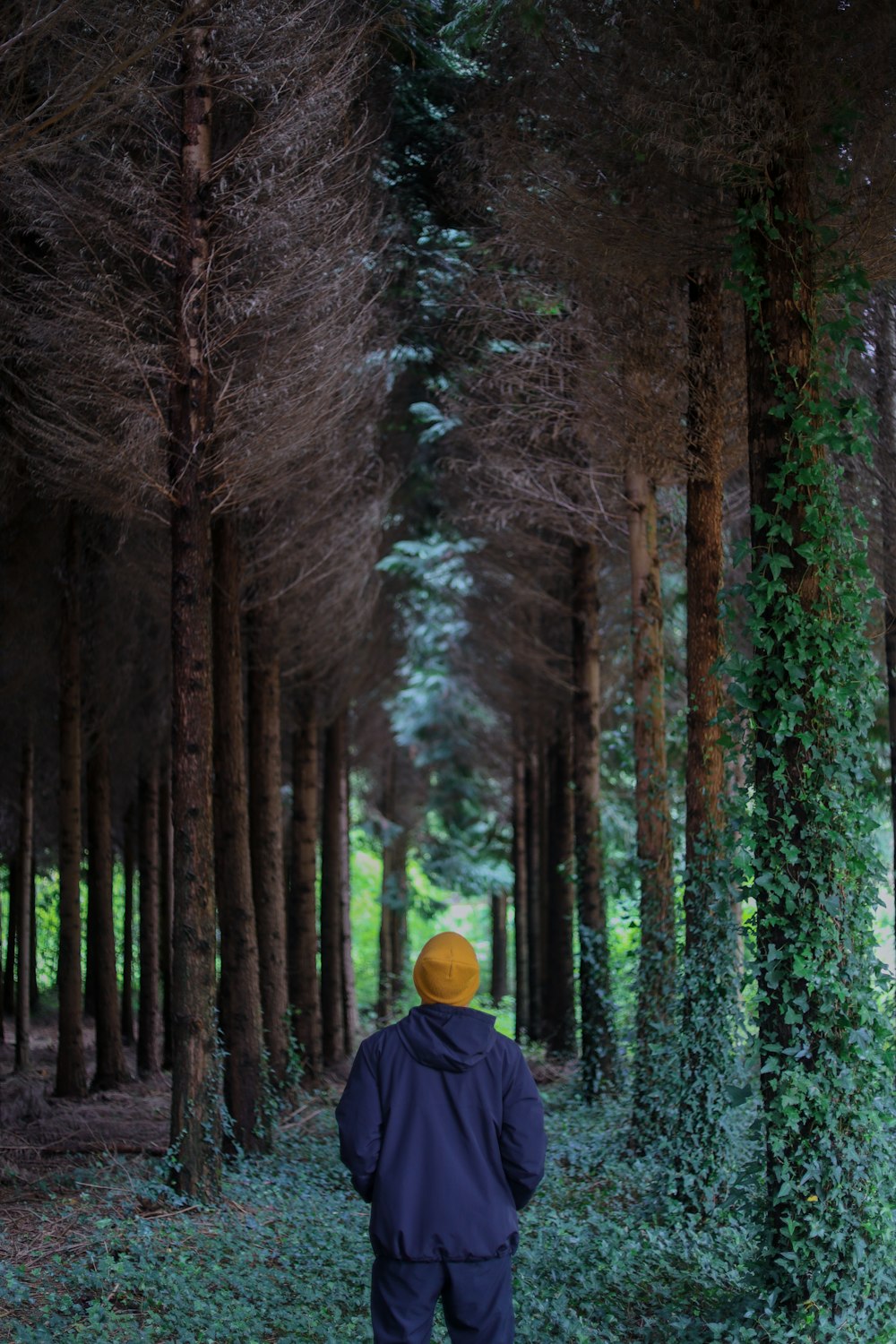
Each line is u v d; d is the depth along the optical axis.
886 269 6.23
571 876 12.89
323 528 12.12
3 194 7.31
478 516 12.77
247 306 7.77
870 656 5.18
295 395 7.93
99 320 7.46
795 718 5.01
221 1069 7.50
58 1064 11.86
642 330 8.16
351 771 22.36
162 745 15.18
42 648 11.89
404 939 25.05
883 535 7.74
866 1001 4.89
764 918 5.06
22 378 8.27
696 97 5.62
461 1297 3.24
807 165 5.45
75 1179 7.47
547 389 10.02
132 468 7.85
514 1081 3.37
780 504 5.15
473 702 21.58
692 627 8.23
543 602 15.18
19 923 14.23
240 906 9.60
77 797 11.70
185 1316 5.05
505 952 25.23
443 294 10.68
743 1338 4.66
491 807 24.61
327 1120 11.09
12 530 10.69
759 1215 5.07
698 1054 7.53
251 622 12.52
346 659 15.52
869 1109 4.85
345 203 8.09
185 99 7.73
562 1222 6.80
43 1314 4.94
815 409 5.20
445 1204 3.24
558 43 6.70
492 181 8.27
